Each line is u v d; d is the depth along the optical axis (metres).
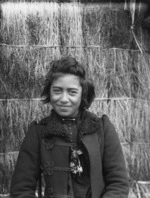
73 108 1.11
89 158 1.08
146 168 1.78
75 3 1.76
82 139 1.09
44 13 1.73
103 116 1.18
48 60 1.72
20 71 1.70
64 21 1.75
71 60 1.12
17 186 1.10
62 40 1.74
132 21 1.78
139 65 1.79
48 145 1.09
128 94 1.80
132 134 1.79
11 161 1.67
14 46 1.70
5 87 1.68
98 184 1.08
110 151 1.12
